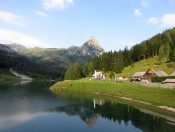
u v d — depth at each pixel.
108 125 69.31
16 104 98.44
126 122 72.69
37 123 69.00
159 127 66.31
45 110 88.81
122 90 136.00
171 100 98.12
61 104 103.50
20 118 73.81
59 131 62.00
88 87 163.38
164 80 149.88
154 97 108.06
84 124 70.06
